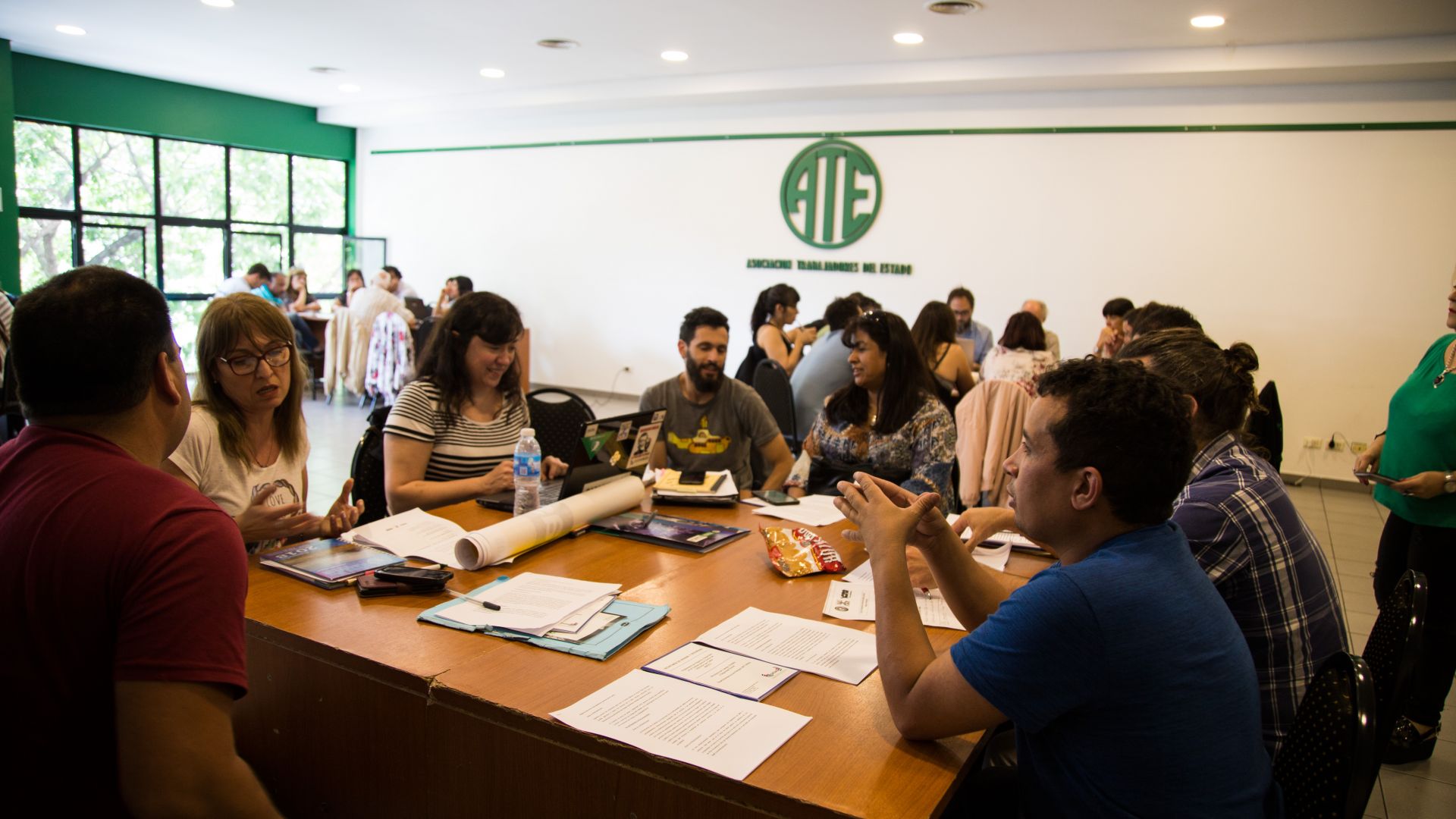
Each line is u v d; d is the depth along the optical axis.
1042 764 1.15
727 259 8.40
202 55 7.51
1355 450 6.21
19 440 1.00
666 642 1.51
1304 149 6.14
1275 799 1.17
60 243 8.15
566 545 2.04
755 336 5.70
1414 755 2.65
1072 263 6.93
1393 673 1.39
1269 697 1.52
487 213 9.83
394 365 7.55
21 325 0.97
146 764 0.88
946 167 7.29
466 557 1.80
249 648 1.56
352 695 1.44
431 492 2.38
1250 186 6.32
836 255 7.84
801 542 1.99
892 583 1.29
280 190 9.99
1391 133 5.89
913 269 7.51
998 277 7.20
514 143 9.52
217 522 0.98
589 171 9.08
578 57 7.07
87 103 8.05
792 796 1.07
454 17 5.97
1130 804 1.07
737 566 1.94
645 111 8.66
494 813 1.31
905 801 1.08
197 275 9.27
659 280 8.80
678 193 8.58
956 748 1.21
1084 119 6.78
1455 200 5.78
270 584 1.70
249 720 1.58
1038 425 1.17
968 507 3.49
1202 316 6.56
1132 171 6.66
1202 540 1.52
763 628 1.58
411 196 10.36
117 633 0.91
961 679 1.11
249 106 9.40
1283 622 1.51
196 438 1.87
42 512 0.93
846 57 6.69
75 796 0.94
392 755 1.41
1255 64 5.70
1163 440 1.09
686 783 1.14
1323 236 6.14
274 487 1.83
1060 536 1.17
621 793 1.19
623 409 8.71
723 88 7.49
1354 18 4.98
